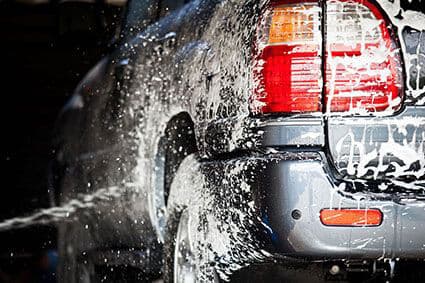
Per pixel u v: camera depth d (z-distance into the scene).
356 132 5.87
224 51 6.52
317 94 5.92
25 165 17.44
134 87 8.23
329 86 5.91
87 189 9.47
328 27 5.95
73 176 10.05
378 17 5.93
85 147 9.57
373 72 5.89
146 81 7.98
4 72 18.47
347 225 5.75
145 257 8.05
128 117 8.21
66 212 10.30
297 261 5.95
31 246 13.50
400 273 6.55
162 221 7.64
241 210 6.03
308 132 5.89
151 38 8.28
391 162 5.86
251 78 6.10
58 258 10.59
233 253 6.24
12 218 15.06
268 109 6.00
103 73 9.36
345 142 5.86
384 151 5.86
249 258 6.14
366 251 5.77
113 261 8.83
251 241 6.00
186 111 7.09
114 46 9.79
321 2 5.99
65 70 15.27
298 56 5.96
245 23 6.30
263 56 6.05
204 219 6.48
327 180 5.78
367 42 5.91
